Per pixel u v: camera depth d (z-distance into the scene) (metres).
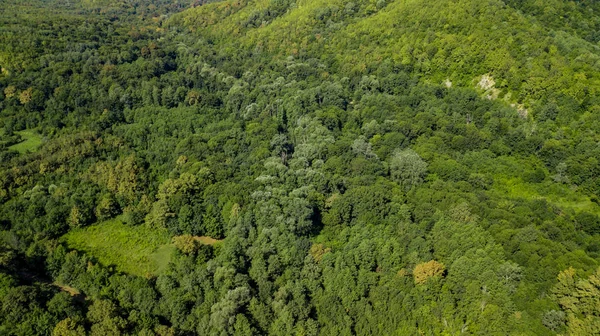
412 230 84.38
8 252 78.94
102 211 95.94
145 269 85.69
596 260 73.19
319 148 112.69
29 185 98.38
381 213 89.94
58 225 91.12
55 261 81.56
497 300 68.62
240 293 73.75
